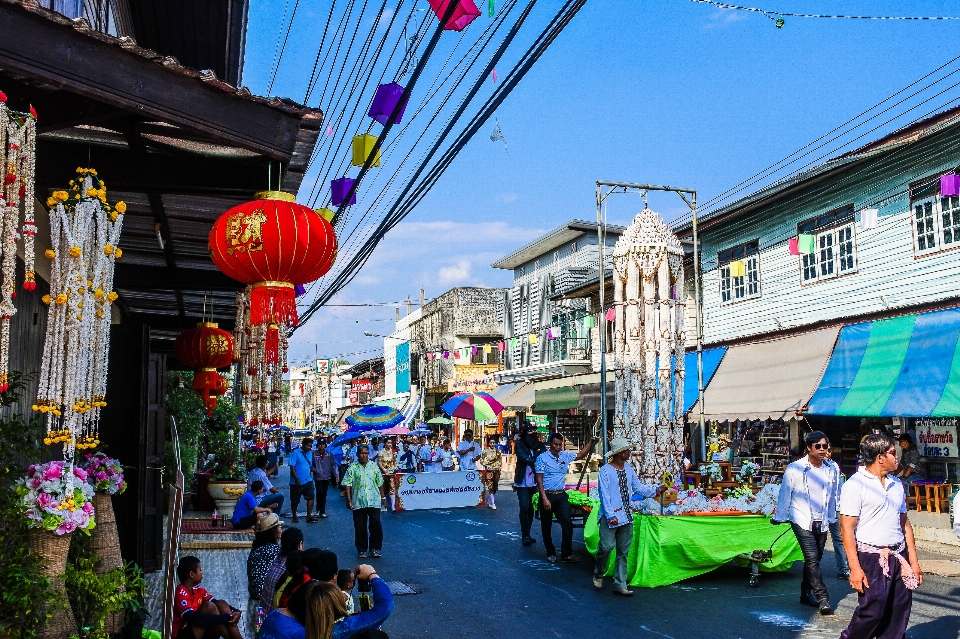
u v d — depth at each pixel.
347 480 12.57
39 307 6.36
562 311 32.97
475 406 20.59
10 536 4.47
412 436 34.94
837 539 9.85
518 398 34.12
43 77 3.81
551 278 34.69
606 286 27.66
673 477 12.34
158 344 15.68
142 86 4.14
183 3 11.10
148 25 11.91
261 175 5.69
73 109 4.43
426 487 19.12
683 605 8.68
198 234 8.34
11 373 4.96
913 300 15.81
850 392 15.26
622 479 9.38
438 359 49.22
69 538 4.68
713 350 21.06
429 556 12.09
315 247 5.32
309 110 4.65
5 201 3.64
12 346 5.52
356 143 6.74
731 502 10.34
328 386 83.94
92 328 4.59
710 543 9.79
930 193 15.52
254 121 4.55
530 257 37.12
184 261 9.58
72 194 4.61
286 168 5.67
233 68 13.34
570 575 10.46
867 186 17.05
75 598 4.95
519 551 12.47
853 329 16.34
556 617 8.28
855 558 5.97
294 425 91.56
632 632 7.66
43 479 4.52
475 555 12.14
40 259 6.46
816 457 8.45
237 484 16.31
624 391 12.91
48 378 4.30
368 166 6.72
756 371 18.58
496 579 10.26
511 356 39.84
